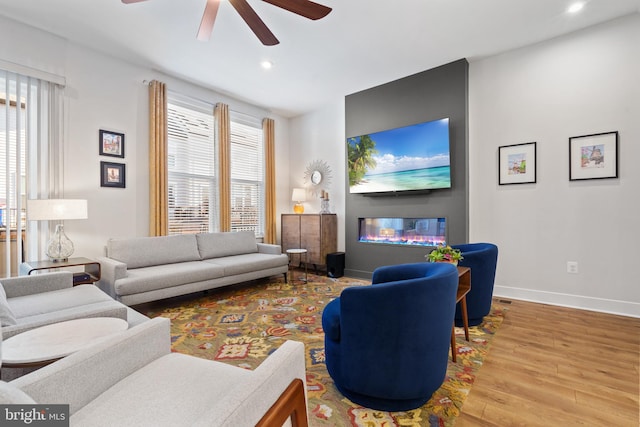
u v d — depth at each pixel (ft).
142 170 12.51
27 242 9.84
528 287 11.25
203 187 14.79
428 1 8.70
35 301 6.82
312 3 6.45
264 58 11.93
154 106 12.59
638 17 9.39
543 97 10.93
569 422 4.83
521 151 11.32
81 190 10.87
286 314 9.91
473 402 5.34
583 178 10.22
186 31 10.11
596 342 7.70
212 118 15.19
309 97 16.06
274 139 18.15
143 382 3.43
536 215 11.09
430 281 4.83
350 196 15.98
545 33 10.42
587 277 10.24
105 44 10.89
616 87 9.74
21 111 9.95
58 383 2.92
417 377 4.92
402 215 14.07
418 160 13.10
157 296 9.87
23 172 9.89
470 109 12.38
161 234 12.77
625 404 5.27
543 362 6.72
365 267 15.34
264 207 17.70
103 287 9.90
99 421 2.80
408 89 13.61
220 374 3.60
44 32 10.07
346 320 5.05
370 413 5.05
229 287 13.47
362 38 10.56
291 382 3.07
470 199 12.42
